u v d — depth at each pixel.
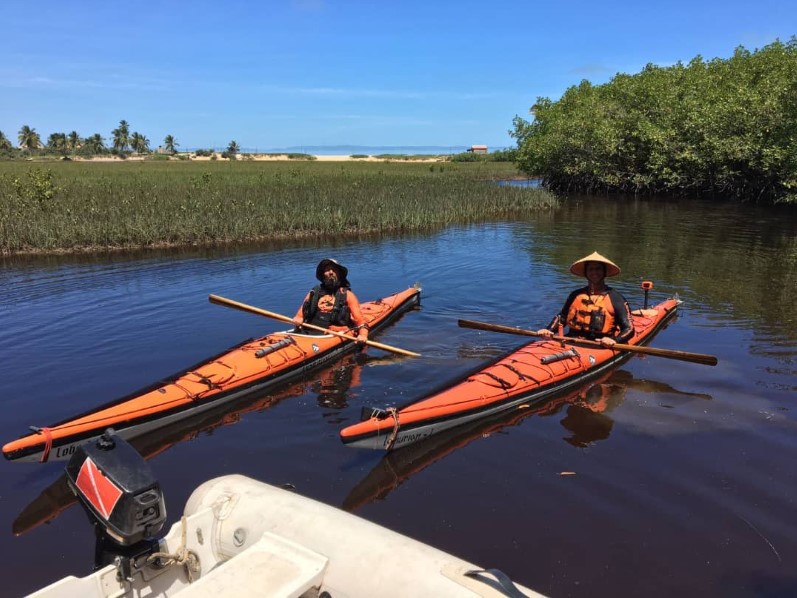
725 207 24.58
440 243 15.09
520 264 12.25
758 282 10.34
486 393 5.40
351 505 4.01
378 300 8.86
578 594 3.15
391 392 5.95
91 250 13.80
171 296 9.46
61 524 3.85
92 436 4.64
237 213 16.36
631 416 5.31
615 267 6.57
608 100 33.94
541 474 4.37
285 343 6.43
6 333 7.56
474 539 3.62
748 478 4.22
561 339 6.62
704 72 31.31
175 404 5.20
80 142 113.81
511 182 38.34
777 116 23.25
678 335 7.47
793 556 3.42
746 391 5.74
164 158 92.62
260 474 4.41
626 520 3.78
